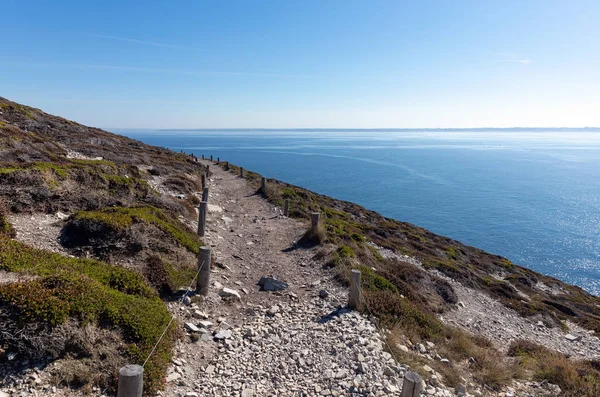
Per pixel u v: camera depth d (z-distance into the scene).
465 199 83.75
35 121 30.16
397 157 188.62
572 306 24.48
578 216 70.75
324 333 8.01
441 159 181.00
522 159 188.00
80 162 17.83
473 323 15.12
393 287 12.22
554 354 12.04
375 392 5.98
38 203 11.19
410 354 7.65
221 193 27.83
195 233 14.12
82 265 7.59
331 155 193.50
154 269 9.13
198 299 8.98
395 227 37.91
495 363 8.72
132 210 11.63
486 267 30.72
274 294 10.44
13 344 5.06
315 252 14.12
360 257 15.72
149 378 5.60
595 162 176.25
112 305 6.20
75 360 5.32
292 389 6.09
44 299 5.55
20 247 7.36
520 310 19.19
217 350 7.25
